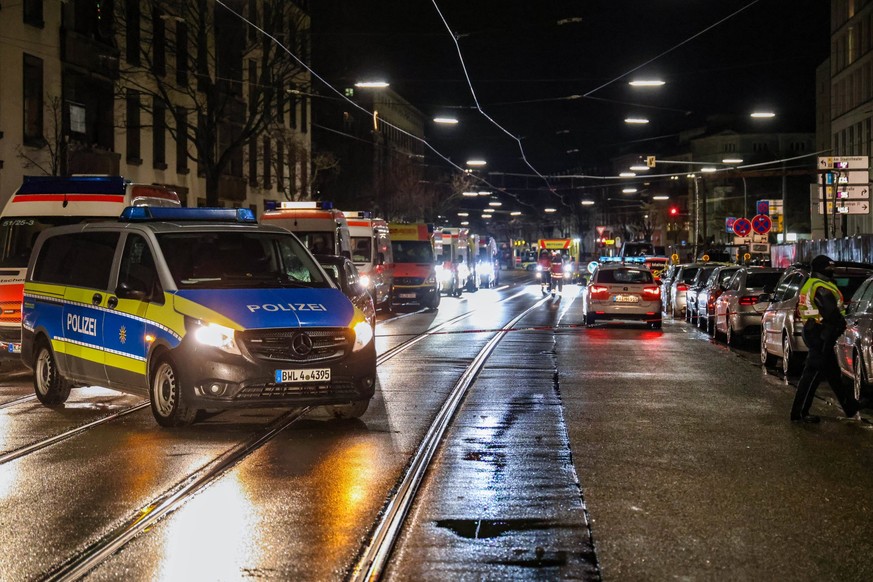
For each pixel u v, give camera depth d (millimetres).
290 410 12812
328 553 6500
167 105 39562
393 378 16281
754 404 13500
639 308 28328
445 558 6418
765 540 6871
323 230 28953
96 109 39062
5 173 32844
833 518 7477
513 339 24500
